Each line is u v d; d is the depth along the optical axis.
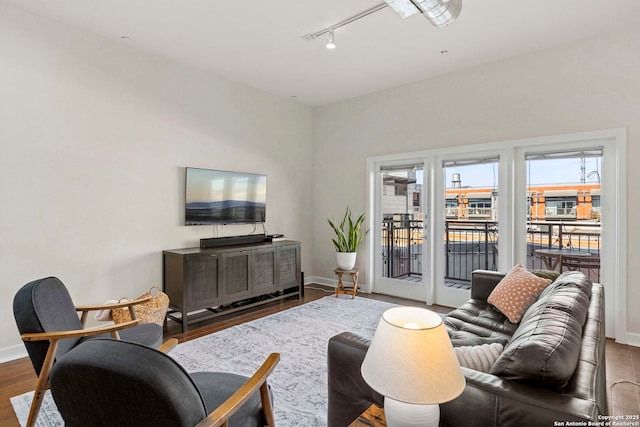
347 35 3.30
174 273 3.58
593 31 3.21
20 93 2.84
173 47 3.55
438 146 4.31
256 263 4.19
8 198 2.79
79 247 3.17
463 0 2.71
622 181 3.16
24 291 1.86
